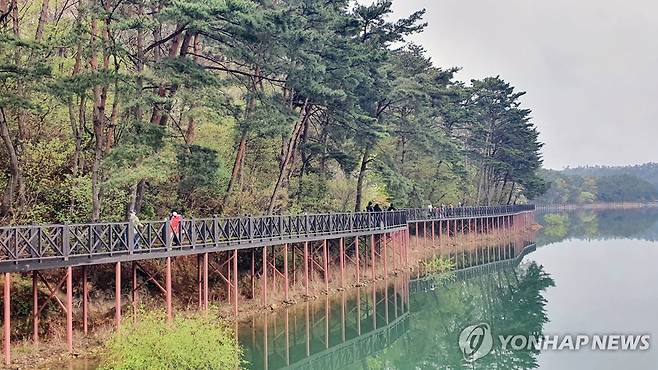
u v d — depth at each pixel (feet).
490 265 179.73
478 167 276.21
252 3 94.68
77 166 96.94
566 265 176.86
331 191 161.89
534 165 282.56
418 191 196.44
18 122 93.91
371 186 180.24
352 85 123.95
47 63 89.56
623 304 116.98
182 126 129.90
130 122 90.99
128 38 108.99
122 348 63.10
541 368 77.51
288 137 123.75
